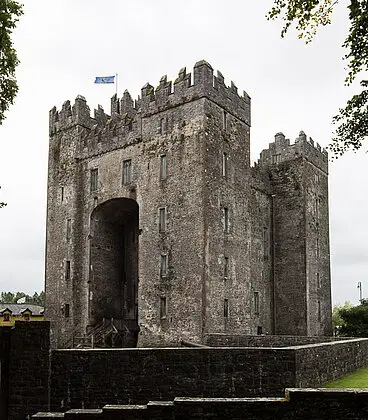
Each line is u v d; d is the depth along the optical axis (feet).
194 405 39.63
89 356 54.95
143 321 118.83
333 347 59.77
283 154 157.48
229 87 128.26
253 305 139.54
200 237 112.47
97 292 137.39
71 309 137.18
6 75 74.18
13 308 256.32
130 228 147.64
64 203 145.89
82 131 146.92
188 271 112.98
